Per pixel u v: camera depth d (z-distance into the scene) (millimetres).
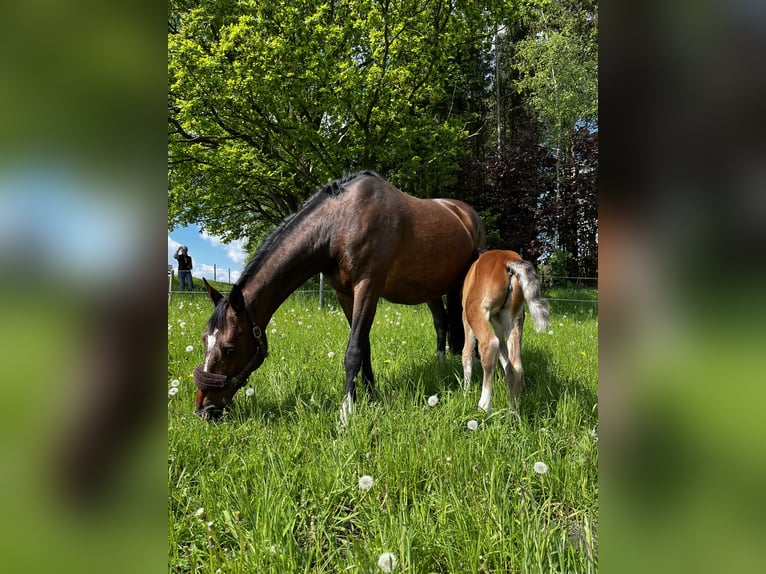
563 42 16719
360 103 11125
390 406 3291
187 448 2541
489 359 3355
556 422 3043
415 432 2691
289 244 3514
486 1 11352
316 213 3590
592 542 1519
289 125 11211
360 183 3730
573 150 16969
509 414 2922
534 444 2695
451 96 17125
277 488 2141
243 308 3266
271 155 12445
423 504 1968
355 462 2447
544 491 2217
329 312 8727
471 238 4543
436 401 2906
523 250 15875
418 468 2355
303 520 2031
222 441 2727
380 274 3658
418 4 10570
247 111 11133
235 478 2338
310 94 11594
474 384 3896
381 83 10406
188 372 4168
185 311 8000
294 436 2828
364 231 3570
